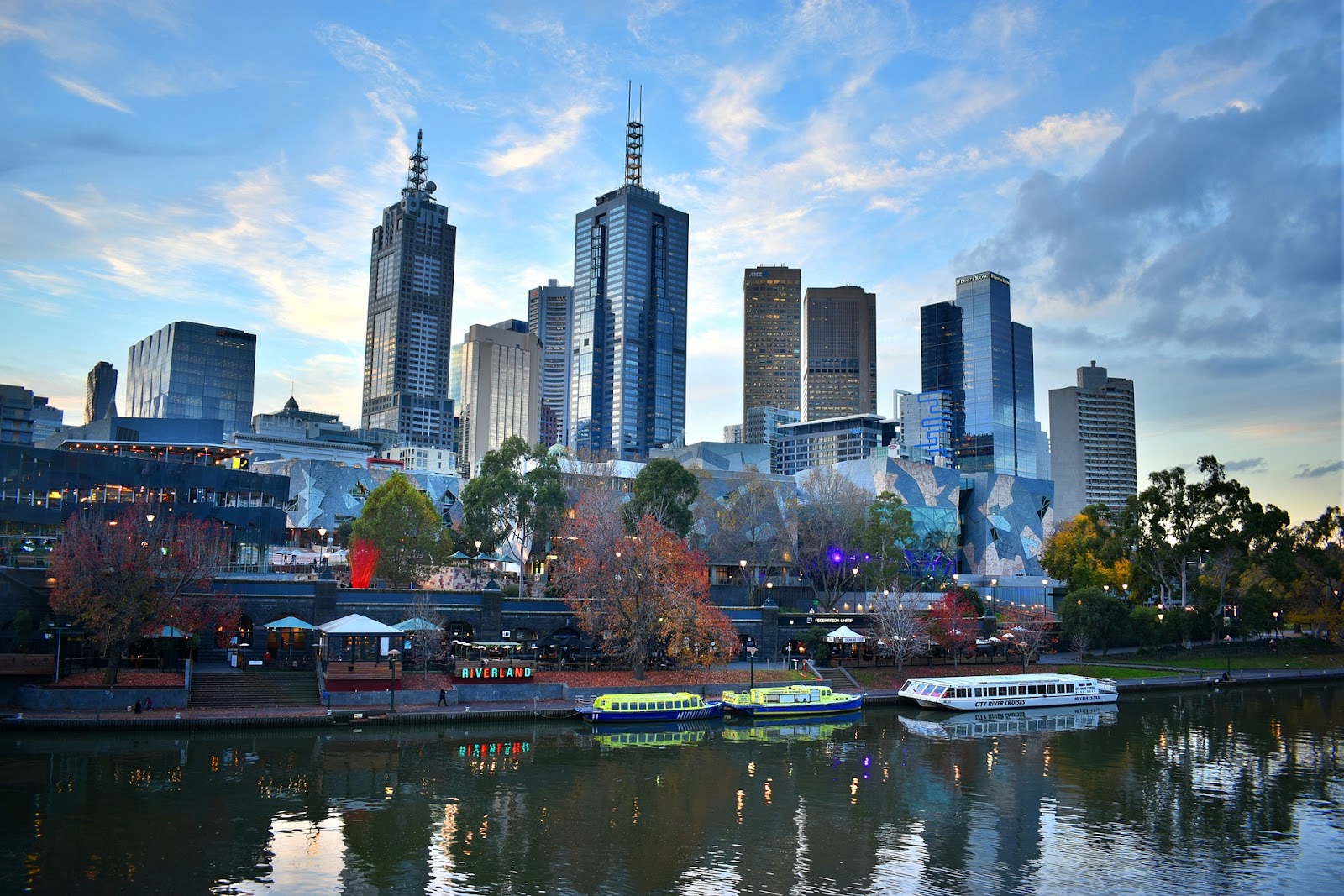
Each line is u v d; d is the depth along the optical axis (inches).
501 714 3346.5
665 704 3535.9
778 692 3784.5
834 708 3858.3
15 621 3282.5
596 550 4259.4
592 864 1941.4
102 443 6092.5
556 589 5034.5
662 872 1902.1
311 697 3329.2
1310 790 2672.2
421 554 5285.4
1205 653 5920.3
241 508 5374.0
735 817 2293.3
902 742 3302.2
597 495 5482.3
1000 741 3363.7
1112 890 1871.3
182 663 3545.8
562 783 2554.1
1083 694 4343.0
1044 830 2263.8
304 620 3688.5
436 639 3762.3
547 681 3713.1
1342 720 3934.5
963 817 2354.8
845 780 2696.9
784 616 4722.0
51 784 2363.4
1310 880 1941.4
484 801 2365.9
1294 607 6535.4
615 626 3951.8
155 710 3051.2
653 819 2262.6
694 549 5743.1
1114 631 5590.6
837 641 4640.8
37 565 4060.0
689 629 4005.9
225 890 1754.4
